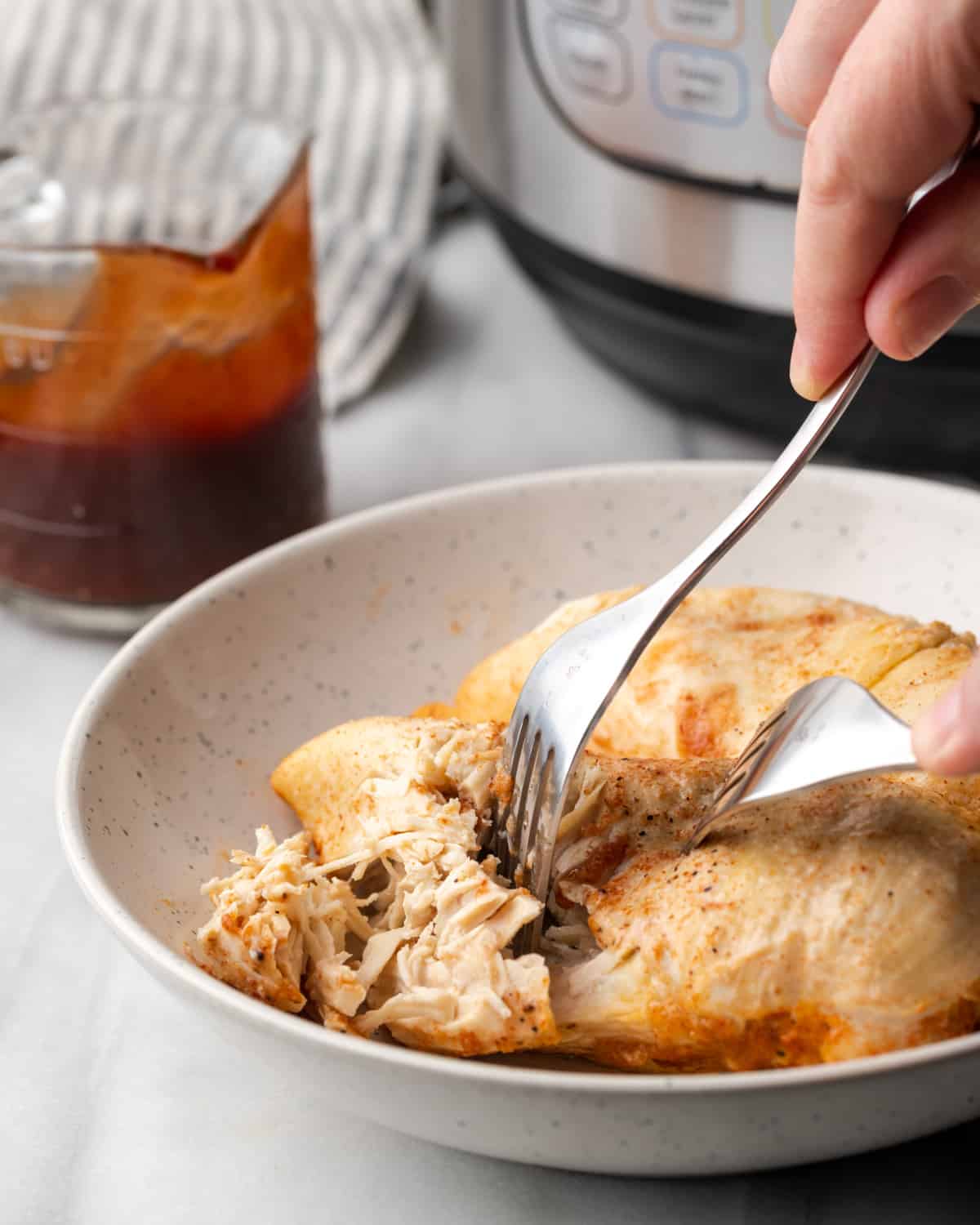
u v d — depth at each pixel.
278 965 0.51
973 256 0.50
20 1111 0.53
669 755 0.55
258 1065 0.54
